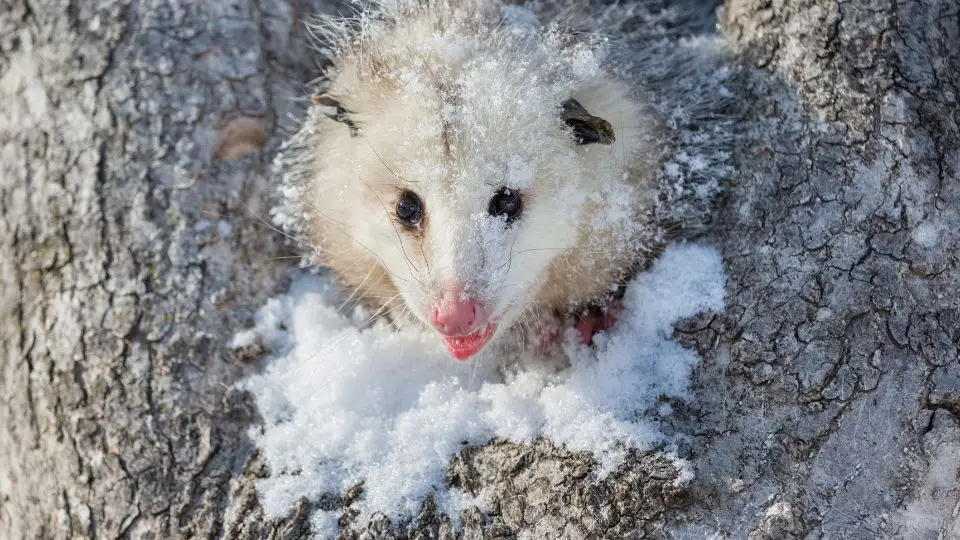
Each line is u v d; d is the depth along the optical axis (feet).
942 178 1.53
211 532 1.57
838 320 1.51
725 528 1.46
